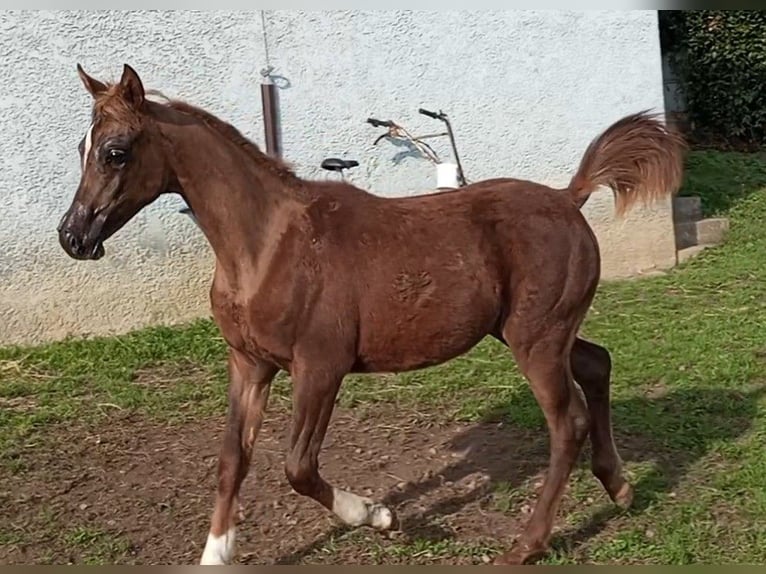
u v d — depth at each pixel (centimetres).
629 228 843
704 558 396
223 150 367
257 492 469
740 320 693
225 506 388
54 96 680
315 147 762
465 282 384
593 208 832
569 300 397
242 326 371
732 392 567
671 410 546
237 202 367
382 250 378
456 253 385
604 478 429
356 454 509
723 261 856
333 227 376
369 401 577
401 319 378
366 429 541
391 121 780
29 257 682
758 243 898
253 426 393
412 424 546
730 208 999
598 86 837
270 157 379
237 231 367
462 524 433
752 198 1035
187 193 366
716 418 534
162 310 721
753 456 482
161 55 710
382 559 402
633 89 848
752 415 536
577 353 427
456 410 560
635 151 419
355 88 767
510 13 803
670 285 796
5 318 681
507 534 423
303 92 753
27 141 675
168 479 488
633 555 400
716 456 490
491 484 471
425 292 379
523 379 599
